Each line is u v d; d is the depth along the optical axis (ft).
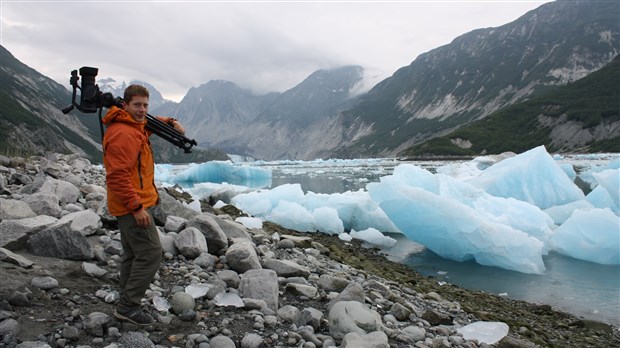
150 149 12.91
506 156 181.88
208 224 20.90
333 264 28.71
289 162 447.83
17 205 19.12
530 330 24.48
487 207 59.77
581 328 27.53
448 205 48.29
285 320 15.25
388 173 219.00
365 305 16.92
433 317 19.42
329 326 14.92
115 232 20.66
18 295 12.69
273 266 20.33
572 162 258.16
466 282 39.32
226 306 15.12
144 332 12.66
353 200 64.64
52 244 16.44
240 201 65.46
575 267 45.27
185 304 14.28
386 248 52.65
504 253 44.29
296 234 49.75
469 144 501.15
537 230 53.83
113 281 15.53
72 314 12.69
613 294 35.99
